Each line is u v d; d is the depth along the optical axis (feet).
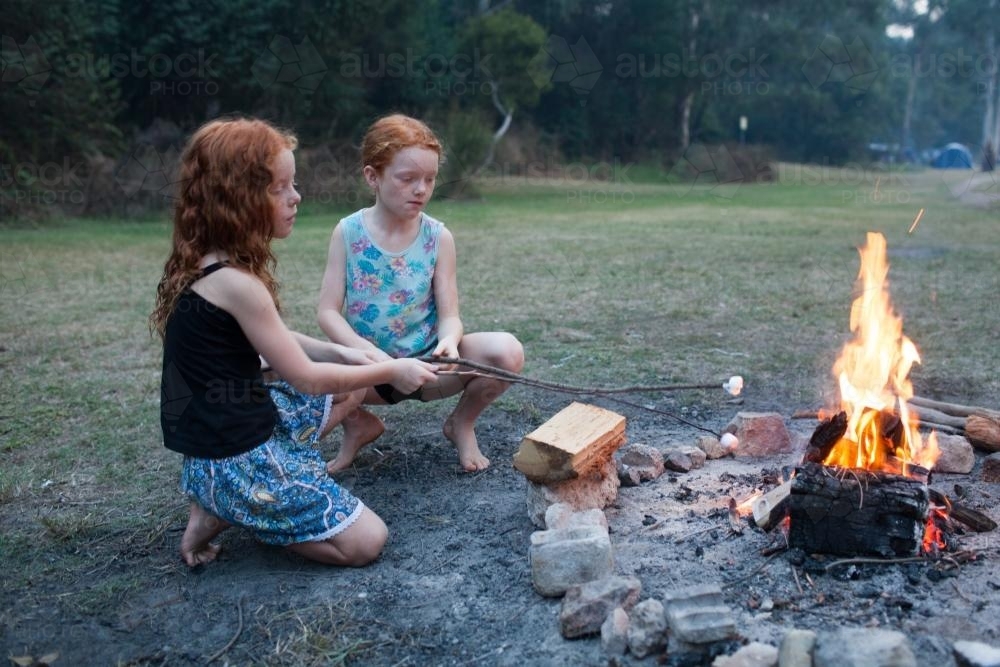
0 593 8.41
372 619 7.75
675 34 104.01
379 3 60.90
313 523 8.40
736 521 8.87
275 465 8.30
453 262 10.96
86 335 18.79
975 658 6.24
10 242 35.01
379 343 10.66
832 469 8.09
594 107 104.27
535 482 9.06
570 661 6.98
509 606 7.82
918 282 24.12
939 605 7.24
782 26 107.55
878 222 42.96
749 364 15.88
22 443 12.38
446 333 10.46
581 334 18.45
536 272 26.96
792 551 8.11
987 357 15.88
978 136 152.35
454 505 10.05
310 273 27.07
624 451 11.41
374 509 10.02
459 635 7.47
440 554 8.87
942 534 8.27
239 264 8.09
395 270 10.52
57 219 43.04
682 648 6.77
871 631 6.31
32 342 18.17
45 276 26.66
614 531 8.94
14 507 10.30
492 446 11.97
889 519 7.86
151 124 54.08
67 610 8.11
